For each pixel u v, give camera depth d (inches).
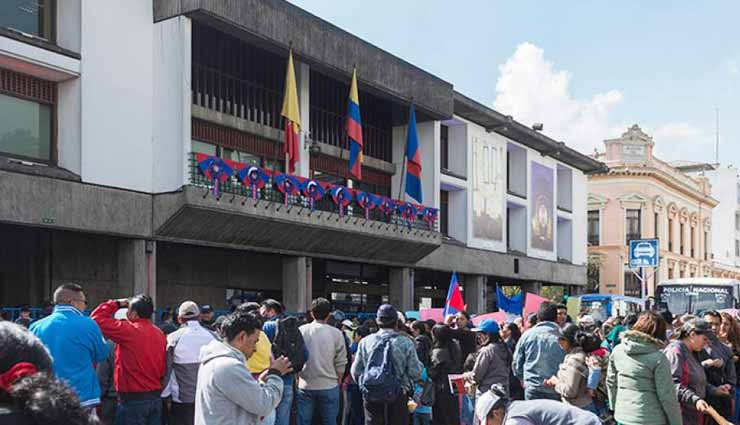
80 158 674.8
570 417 191.5
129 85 722.8
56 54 658.2
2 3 646.5
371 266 1118.4
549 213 1523.1
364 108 1095.0
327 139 1006.4
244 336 219.6
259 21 788.0
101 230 684.1
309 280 906.1
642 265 1248.8
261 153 893.8
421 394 430.3
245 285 947.3
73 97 681.6
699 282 1183.6
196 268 880.9
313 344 395.5
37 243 717.9
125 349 310.7
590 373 311.7
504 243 1328.7
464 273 1214.9
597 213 2172.7
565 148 1520.7
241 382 209.3
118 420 315.0
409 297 1074.1
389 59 982.4
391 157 1137.4
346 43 911.0
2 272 705.0
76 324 279.7
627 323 530.6
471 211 1234.0
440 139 1224.8
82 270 749.3
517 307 783.1
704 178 2655.0
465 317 483.8
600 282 2144.4
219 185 744.3
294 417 417.1
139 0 738.2
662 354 287.9
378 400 355.6
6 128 645.3
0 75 641.6
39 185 633.6
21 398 86.3
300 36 841.5
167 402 340.2
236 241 800.9
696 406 311.0
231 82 864.3
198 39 824.3
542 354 364.2
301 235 859.4
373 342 363.6
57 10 688.4
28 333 96.4
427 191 1125.7
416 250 1041.5
